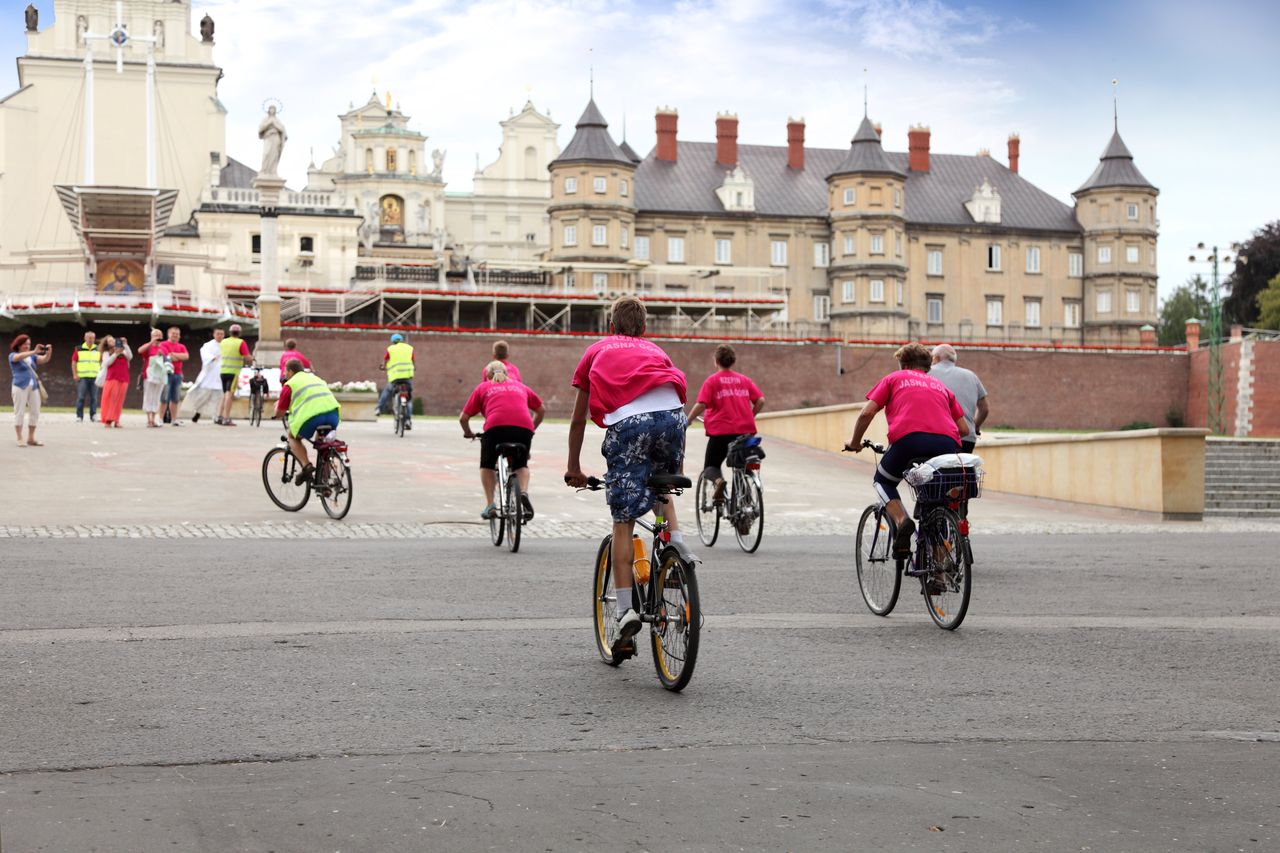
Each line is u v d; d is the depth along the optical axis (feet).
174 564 42.47
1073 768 20.98
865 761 21.11
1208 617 36.06
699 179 342.44
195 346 213.66
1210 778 20.56
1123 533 61.82
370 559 45.19
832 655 29.91
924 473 33.53
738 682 26.86
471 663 28.25
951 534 33.09
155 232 216.13
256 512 60.29
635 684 26.50
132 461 78.48
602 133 322.96
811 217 340.80
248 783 19.40
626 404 25.98
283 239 302.66
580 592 38.32
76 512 58.08
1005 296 349.82
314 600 36.04
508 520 49.32
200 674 26.71
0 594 35.78
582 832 17.39
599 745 21.83
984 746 22.29
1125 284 350.23
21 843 16.71
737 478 51.03
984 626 34.17
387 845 16.80
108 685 25.59
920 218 346.74
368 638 30.76
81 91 305.94
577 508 66.74
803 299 340.59
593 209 320.29
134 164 306.76
